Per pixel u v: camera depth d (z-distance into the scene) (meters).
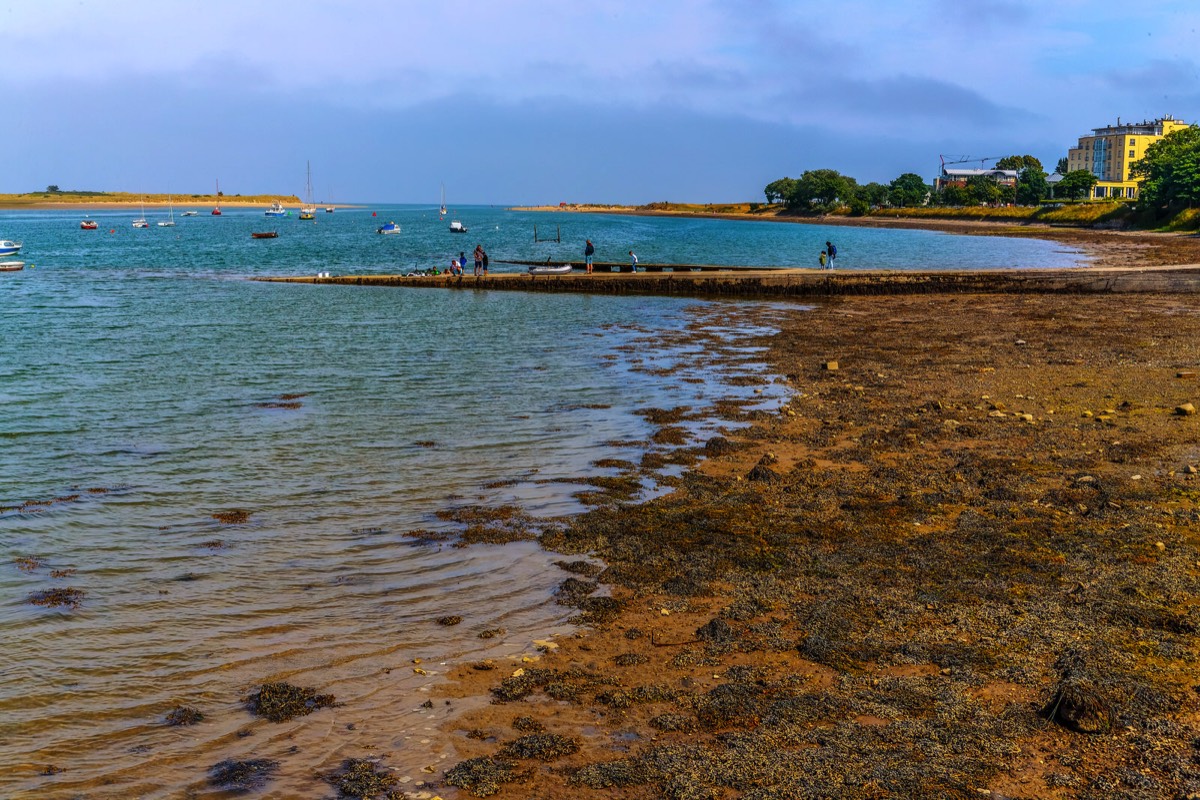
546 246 102.69
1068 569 10.99
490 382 24.30
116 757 7.73
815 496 14.13
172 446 17.83
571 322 37.12
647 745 7.70
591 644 9.62
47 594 11.03
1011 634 9.39
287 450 17.52
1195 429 17.31
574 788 7.13
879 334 32.28
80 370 26.17
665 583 11.12
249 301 46.00
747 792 6.95
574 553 12.14
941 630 9.56
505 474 15.87
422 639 9.83
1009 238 116.38
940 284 46.41
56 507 14.23
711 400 21.66
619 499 14.36
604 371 25.84
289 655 9.49
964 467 15.30
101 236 136.38
